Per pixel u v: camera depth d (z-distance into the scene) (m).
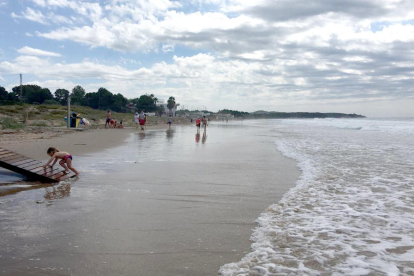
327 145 20.33
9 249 4.30
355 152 16.33
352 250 4.43
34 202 6.62
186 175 9.85
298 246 4.55
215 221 5.61
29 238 4.69
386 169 11.11
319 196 7.42
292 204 6.74
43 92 121.06
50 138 21.14
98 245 4.47
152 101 158.12
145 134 29.64
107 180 8.92
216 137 27.61
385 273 3.75
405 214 6.08
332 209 6.40
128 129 38.09
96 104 128.25
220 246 4.50
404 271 3.80
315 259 4.12
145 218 5.72
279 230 5.18
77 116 33.44
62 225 5.27
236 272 3.73
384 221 5.68
